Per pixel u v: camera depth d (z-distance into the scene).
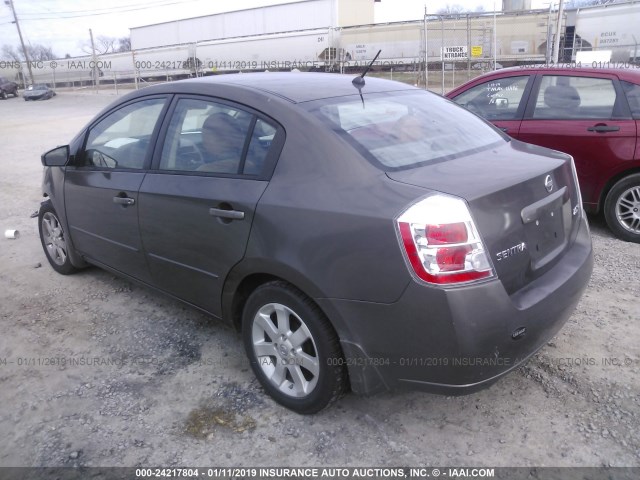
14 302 4.57
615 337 3.69
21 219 7.25
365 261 2.52
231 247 3.05
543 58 20.39
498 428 2.90
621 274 4.70
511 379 3.29
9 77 53.66
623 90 5.42
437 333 2.42
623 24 18.84
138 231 3.71
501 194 2.59
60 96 40.84
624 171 5.46
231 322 3.33
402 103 3.49
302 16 34.31
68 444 2.87
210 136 3.31
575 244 3.24
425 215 2.42
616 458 2.66
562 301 2.81
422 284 2.40
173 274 3.57
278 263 2.80
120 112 4.05
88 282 4.91
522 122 5.92
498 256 2.53
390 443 2.81
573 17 19.81
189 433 2.92
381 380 2.67
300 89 3.30
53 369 3.56
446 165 2.86
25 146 14.83
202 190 3.20
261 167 3.01
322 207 2.67
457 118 3.57
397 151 2.90
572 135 5.60
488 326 2.44
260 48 29.97
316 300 2.71
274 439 2.86
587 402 3.06
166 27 41.34
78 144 4.35
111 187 3.88
